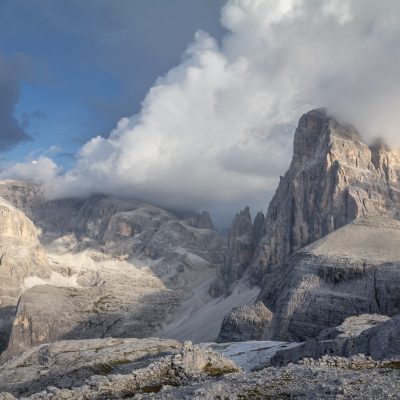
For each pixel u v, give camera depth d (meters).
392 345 102.50
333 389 40.53
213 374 61.34
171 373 60.44
